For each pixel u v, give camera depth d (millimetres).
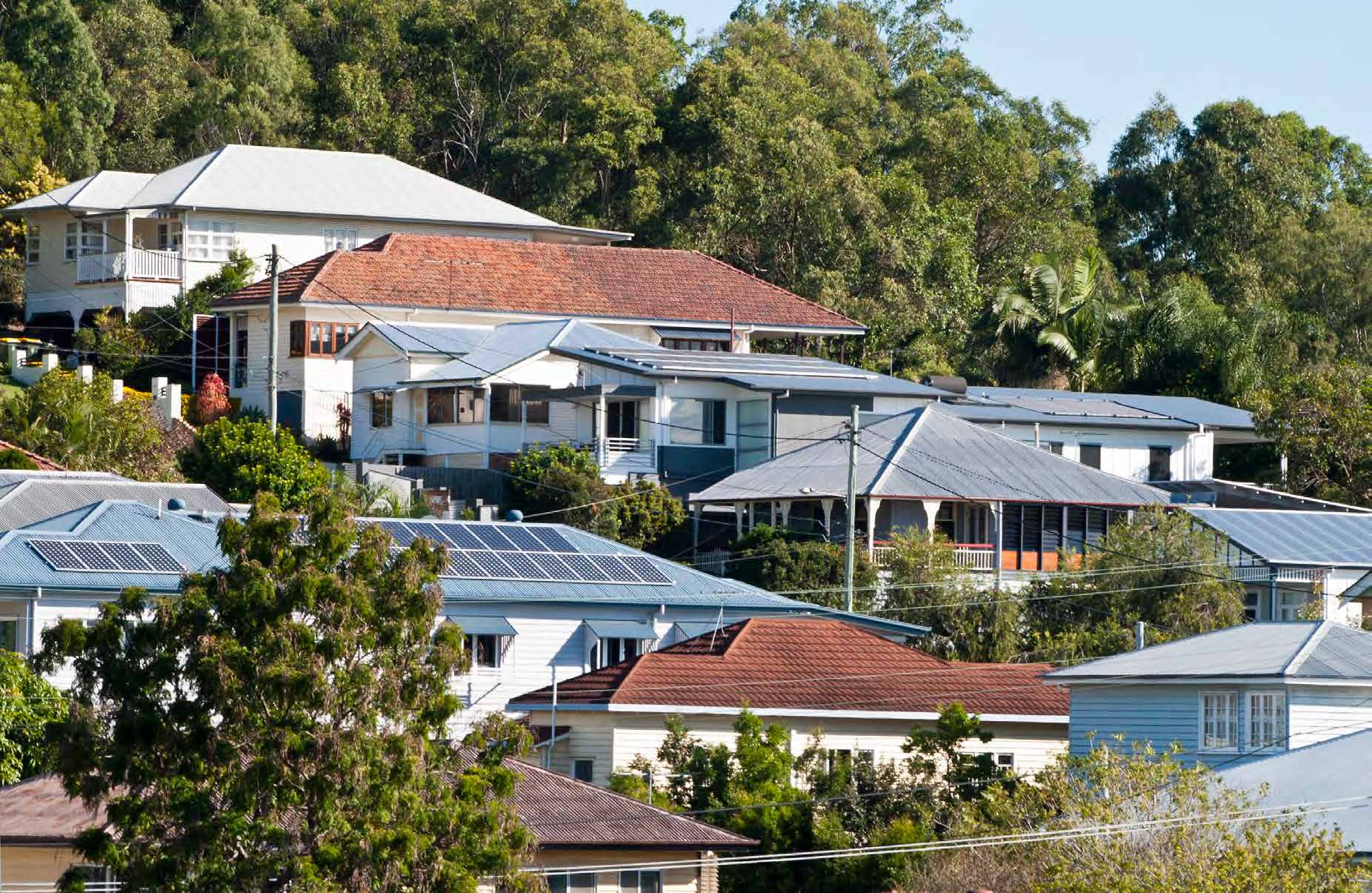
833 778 97875
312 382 180750
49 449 142000
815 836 92062
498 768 65000
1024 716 106625
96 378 152750
